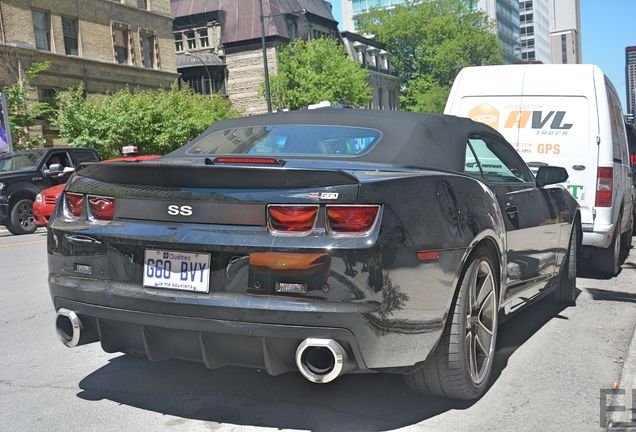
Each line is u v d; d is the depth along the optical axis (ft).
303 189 9.81
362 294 9.45
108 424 11.07
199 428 10.82
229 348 10.09
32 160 52.70
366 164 11.51
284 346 9.77
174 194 10.46
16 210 50.70
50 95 107.96
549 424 10.94
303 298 9.55
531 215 15.30
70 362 14.69
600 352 15.17
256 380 13.16
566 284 19.77
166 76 133.08
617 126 27.84
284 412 11.48
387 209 9.82
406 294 9.93
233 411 11.55
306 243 9.58
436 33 249.34
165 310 10.19
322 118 13.85
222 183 10.19
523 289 15.23
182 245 10.17
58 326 11.57
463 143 13.47
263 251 9.73
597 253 25.34
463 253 11.05
